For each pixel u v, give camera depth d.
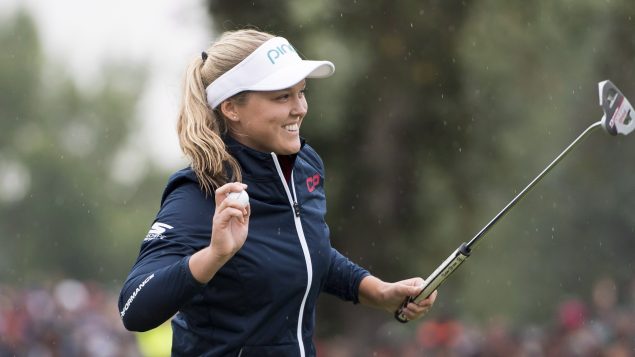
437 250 40.00
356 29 36.38
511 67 39.12
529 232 64.50
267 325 12.73
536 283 66.69
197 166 12.55
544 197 62.03
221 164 12.51
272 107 12.75
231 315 12.64
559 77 39.94
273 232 12.70
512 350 43.91
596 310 52.00
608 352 41.47
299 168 13.16
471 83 38.81
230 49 12.96
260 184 12.70
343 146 38.09
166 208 12.65
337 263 14.54
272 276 12.55
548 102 40.53
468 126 39.16
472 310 65.38
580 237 63.00
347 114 37.06
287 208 12.81
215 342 12.73
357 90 37.06
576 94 40.50
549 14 38.31
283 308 12.75
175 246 12.37
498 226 64.62
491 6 37.97
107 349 61.72
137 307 12.05
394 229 39.12
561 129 47.44
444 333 44.88
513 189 42.25
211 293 12.57
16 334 61.66
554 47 38.97
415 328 50.91
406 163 38.72
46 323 65.00
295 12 34.62
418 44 37.59
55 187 195.38
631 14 38.44
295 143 12.93
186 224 12.45
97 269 196.50
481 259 65.56
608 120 13.70
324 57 34.62
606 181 58.56
